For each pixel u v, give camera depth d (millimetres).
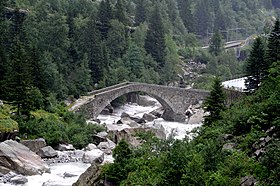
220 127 39344
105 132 68562
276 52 56312
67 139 63000
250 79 59250
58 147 60469
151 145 37469
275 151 25922
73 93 92438
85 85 97000
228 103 68625
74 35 108750
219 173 26703
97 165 35531
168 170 30047
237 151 30312
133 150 36969
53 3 129125
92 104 85250
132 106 114438
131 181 32156
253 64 58312
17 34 89438
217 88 47094
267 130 30891
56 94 85750
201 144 32938
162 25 139000
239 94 66938
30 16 106375
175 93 94875
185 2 191625
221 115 44250
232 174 26906
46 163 53281
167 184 29594
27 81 63531
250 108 38219
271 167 25469
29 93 64938
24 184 43938
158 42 136625
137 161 34656
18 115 63031
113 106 108000
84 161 54938
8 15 113062
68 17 112750
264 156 26562
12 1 117812
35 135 61312
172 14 179750
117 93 91250
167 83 131000
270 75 44344
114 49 123000
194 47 165500
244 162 27609
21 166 46812
